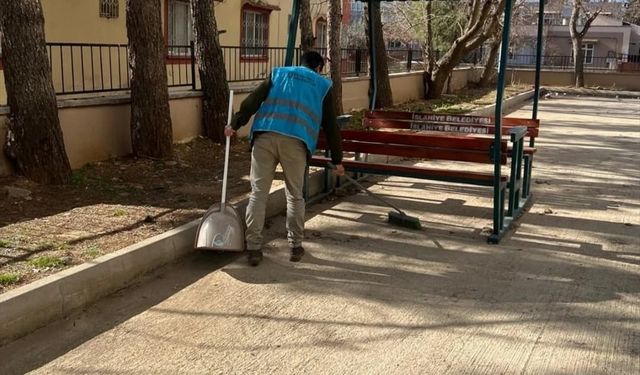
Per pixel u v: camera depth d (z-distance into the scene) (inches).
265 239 230.2
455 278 196.1
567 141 503.2
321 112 204.2
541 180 345.7
